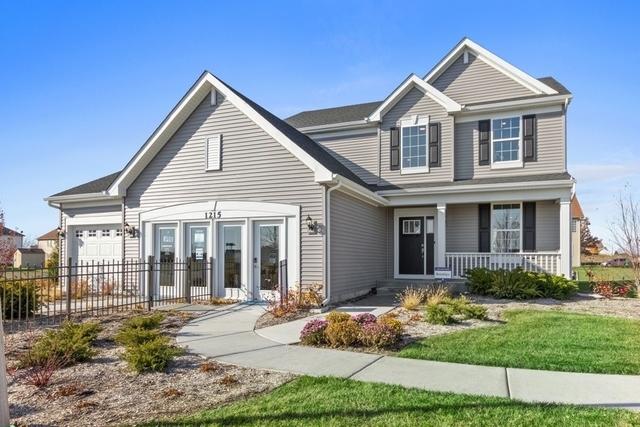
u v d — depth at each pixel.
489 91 16.73
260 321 9.84
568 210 13.85
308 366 6.13
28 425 4.19
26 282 10.29
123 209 14.99
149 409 4.58
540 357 6.43
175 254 14.18
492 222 15.98
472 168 16.19
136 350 6.02
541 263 14.73
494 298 13.03
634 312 10.58
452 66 17.39
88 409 4.60
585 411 4.39
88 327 7.52
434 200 15.39
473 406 4.54
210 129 13.80
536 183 13.88
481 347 7.04
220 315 10.70
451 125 16.23
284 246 12.54
